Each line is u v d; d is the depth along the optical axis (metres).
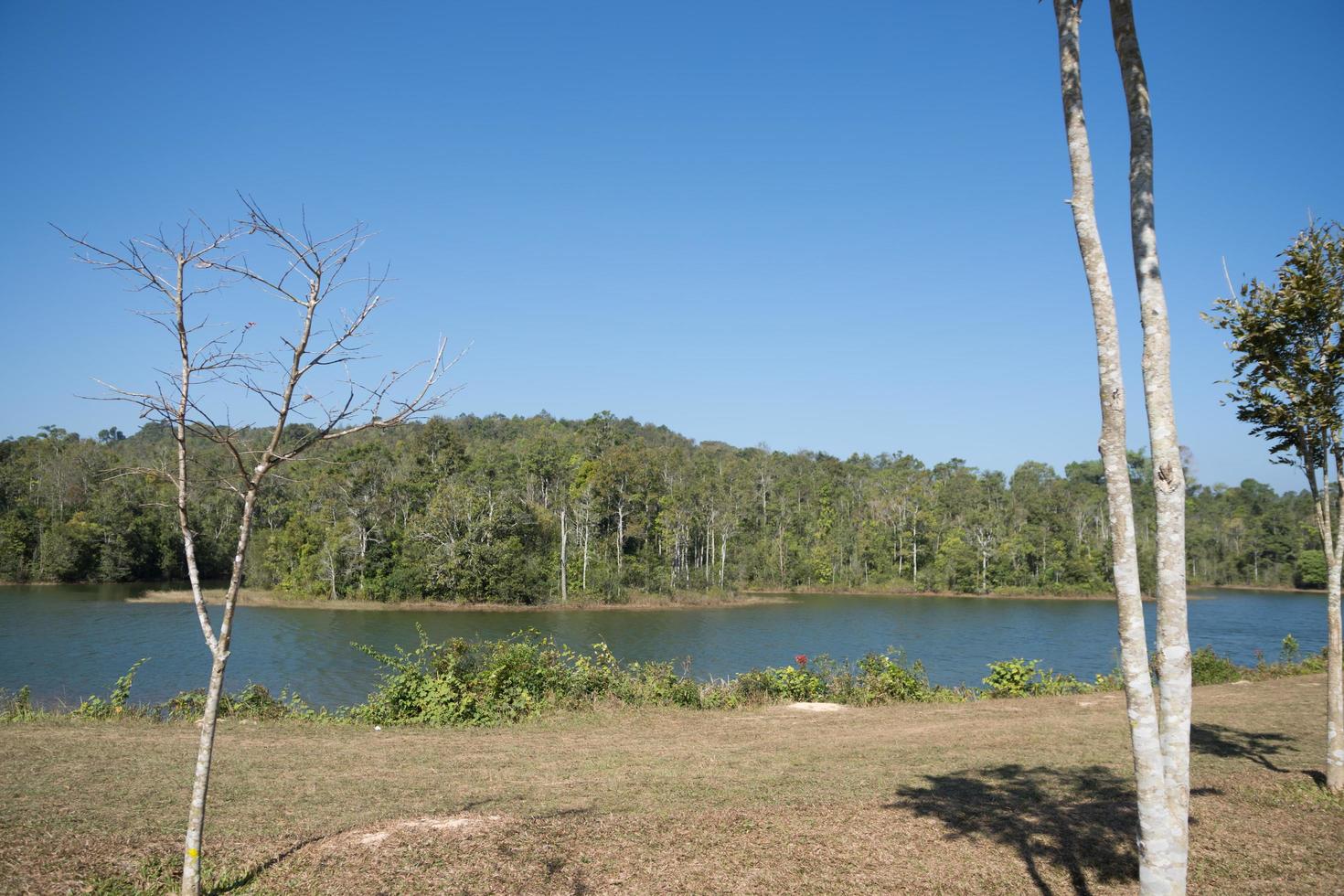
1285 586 73.31
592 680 16.17
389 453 66.00
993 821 7.55
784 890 5.93
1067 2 4.98
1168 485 4.62
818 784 9.07
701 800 8.34
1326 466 8.75
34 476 63.03
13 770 9.22
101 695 22.02
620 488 65.50
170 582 60.81
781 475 88.44
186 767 9.61
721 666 30.22
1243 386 9.11
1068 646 36.53
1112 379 4.59
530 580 55.22
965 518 76.06
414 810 7.86
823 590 73.19
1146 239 4.91
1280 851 6.75
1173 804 4.38
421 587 53.66
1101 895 5.86
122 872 6.07
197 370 5.42
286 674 26.11
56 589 55.41
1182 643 4.51
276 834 7.03
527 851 6.57
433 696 14.09
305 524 56.81
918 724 13.91
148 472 5.87
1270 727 12.62
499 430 111.31
